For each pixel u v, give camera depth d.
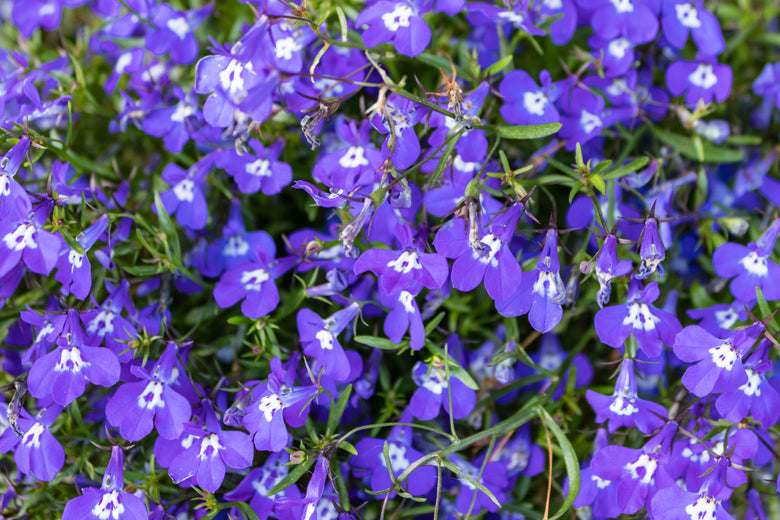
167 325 0.35
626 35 0.36
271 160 0.36
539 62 0.38
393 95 0.33
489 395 0.35
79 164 0.36
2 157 0.34
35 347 0.34
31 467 0.34
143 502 0.34
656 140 0.37
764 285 0.35
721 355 0.33
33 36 0.39
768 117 0.39
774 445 0.36
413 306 0.34
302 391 0.33
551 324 0.33
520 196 0.33
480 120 0.35
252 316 0.35
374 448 0.34
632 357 0.34
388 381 0.35
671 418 0.34
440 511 0.36
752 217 0.37
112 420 0.33
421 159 0.35
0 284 0.35
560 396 0.36
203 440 0.33
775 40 0.39
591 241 0.36
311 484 0.33
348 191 0.34
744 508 0.36
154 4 0.37
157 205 0.35
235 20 0.38
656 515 0.33
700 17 0.36
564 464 0.36
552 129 0.33
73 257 0.34
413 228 0.34
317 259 0.35
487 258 0.33
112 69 0.40
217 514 0.35
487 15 0.35
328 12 0.34
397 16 0.34
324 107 0.33
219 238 0.36
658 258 0.33
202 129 0.36
